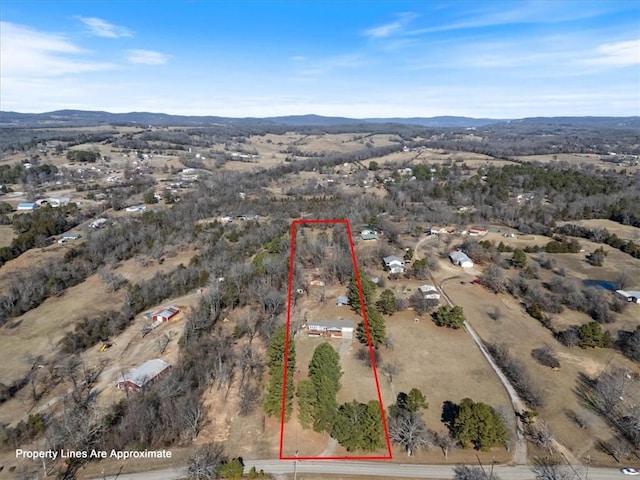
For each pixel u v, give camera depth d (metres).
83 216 144.62
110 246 119.38
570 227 133.75
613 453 49.94
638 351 67.50
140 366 66.12
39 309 90.62
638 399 58.69
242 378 63.84
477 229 133.38
